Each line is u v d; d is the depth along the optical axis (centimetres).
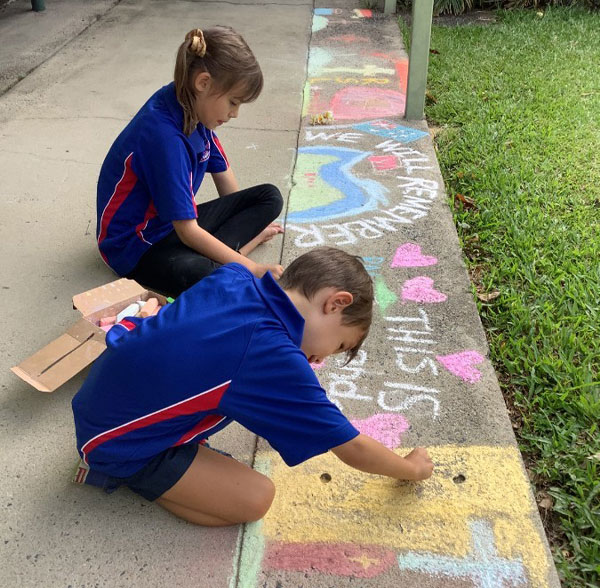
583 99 459
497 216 326
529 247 300
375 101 461
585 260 291
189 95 234
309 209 332
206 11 680
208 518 181
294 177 363
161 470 173
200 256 264
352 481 195
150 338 158
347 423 161
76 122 432
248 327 153
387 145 398
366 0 704
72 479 195
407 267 288
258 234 298
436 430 210
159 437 169
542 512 190
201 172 275
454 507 186
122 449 169
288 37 602
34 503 188
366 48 573
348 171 368
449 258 295
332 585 167
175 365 154
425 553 175
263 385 155
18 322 258
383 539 178
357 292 160
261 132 416
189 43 224
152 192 250
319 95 473
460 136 414
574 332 251
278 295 158
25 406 220
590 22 628
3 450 205
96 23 640
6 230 317
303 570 171
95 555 175
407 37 600
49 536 179
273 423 158
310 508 187
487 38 593
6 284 279
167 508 184
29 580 169
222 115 239
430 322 256
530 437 210
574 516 186
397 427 211
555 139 401
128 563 173
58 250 303
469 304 266
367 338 248
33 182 360
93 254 300
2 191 351
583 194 347
